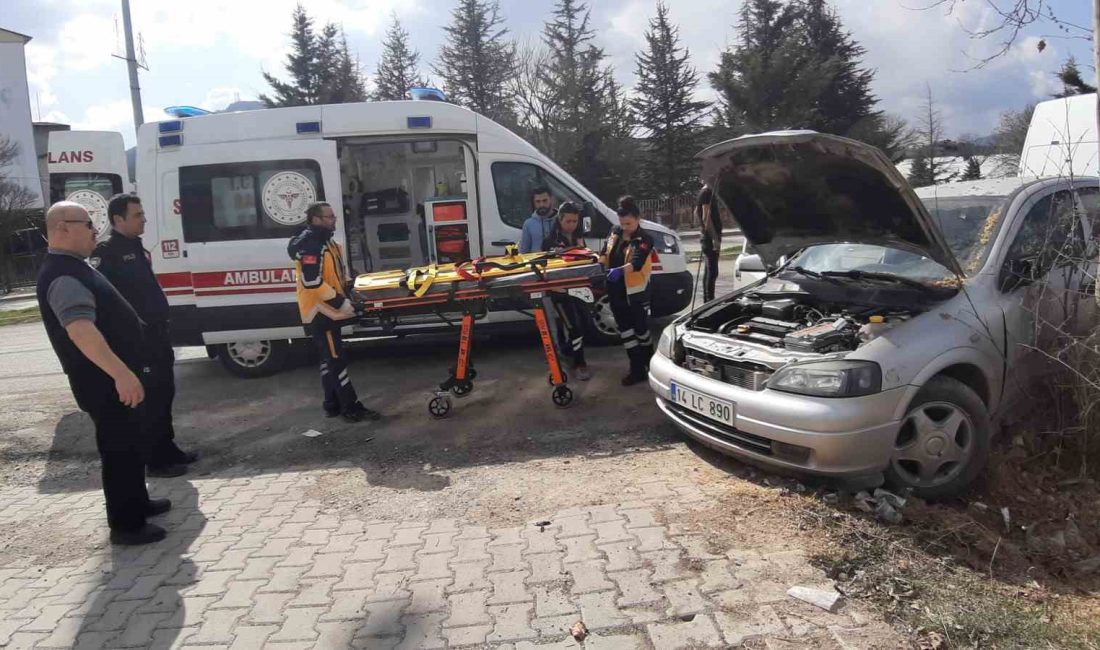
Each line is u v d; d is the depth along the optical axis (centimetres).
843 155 407
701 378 446
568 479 448
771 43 3919
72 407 689
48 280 370
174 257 717
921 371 392
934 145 2622
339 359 582
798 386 392
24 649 308
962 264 452
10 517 452
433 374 724
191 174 714
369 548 378
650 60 4284
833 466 383
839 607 300
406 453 518
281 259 718
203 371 813
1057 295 453
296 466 510
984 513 409
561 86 3622
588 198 777
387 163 915
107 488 399
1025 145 1041
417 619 310
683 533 364
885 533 364
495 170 757
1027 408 467
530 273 549
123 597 346
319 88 4525
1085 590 348
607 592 318
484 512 411
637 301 622
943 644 279
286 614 322
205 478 500
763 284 546
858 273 491
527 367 721
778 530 361
